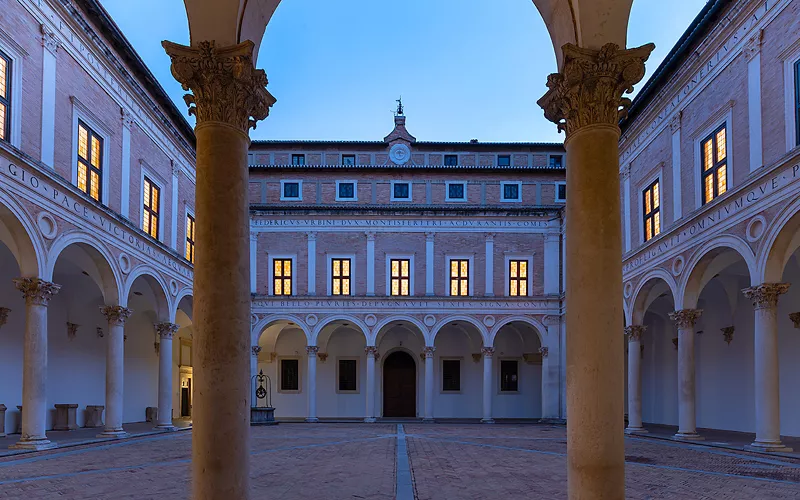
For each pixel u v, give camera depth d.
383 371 37.88
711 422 26.20
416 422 32.53
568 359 6.45
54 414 23.19
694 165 19.97
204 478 6.05
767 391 15.63
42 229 16.03
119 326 20.34
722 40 18.19
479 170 35.56
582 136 6.70
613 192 6.56
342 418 36.09
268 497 9.62
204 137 6.68
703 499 9.54
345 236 34.41
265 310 33.38
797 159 14.38
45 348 16.14
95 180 19.61
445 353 37.62
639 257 24.03
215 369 6.19
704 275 20.30
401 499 9.44
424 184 35.62
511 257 34.31
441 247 34.31
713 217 18.20
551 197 35.66
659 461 14.34
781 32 15.42
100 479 11.35
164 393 24.16
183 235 27.86
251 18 7.34
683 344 20.03
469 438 21.48
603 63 6.68
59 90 17.33
